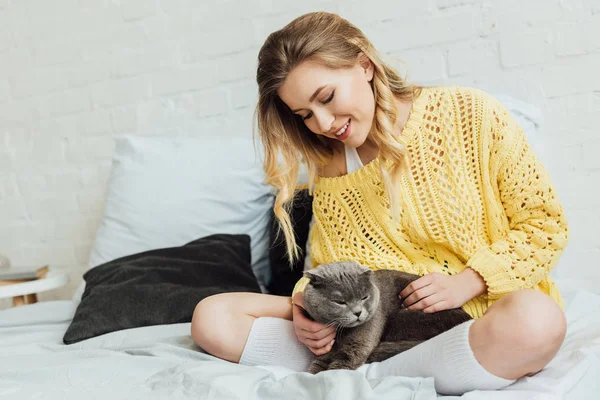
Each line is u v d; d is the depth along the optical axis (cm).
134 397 102
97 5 230
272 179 144
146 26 225
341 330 123
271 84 129
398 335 125
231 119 219
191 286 164
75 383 110
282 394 101
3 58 245
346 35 130
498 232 134
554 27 179
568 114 181
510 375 102
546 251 127
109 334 148
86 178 240
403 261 138
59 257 247
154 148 205
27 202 249
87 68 234
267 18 210
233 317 126
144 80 228
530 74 183
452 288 124
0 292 201
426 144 138
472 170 136
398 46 195
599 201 179
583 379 102
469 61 189
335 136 130
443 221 135
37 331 166
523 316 100
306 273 122
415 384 102
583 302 152
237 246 183
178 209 193
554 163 183
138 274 167
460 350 104
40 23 238
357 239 143
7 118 248
